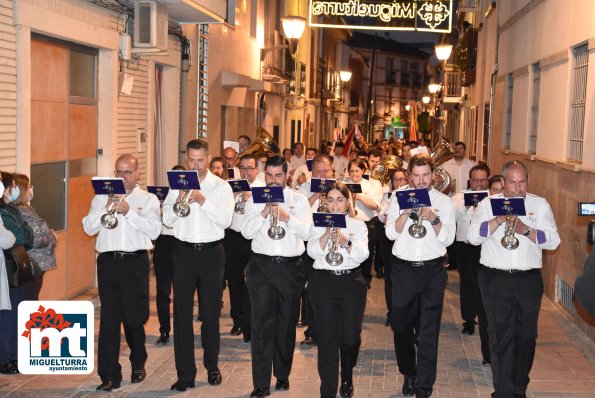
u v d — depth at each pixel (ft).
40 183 28.81
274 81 76.33
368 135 169.58
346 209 21.01
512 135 49.26
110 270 21.72
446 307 35.06
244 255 27.99
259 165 38.29
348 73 114.01
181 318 22.25
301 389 22.82
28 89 26.13
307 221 22.18
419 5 52.06
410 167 21.25
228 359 25.75
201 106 49.32
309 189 31.19
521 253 20.92
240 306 28.60
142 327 22.56
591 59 30.30
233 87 59.26
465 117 88.28
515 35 48.91
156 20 34.96
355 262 20.94
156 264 27.25
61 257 30.91
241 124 65.41
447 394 22.66
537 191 40.50
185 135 44.91
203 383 23.09
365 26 52.49
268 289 21.94
